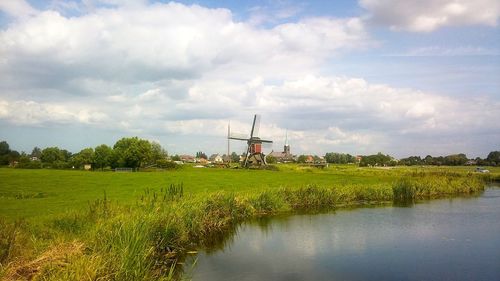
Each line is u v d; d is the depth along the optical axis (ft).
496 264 58.59
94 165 407.23
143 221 56.24
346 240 73.87
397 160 579.48
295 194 124.16
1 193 128.36
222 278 51.39
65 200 109.09
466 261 60.23
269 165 350.84
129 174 242.37
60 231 57.88
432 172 237.66
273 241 73.10
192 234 72.18
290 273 54.13
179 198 82.33
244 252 64.80
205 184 171.22
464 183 177.17
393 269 56.18
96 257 40.45
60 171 277.85
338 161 655.35
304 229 84.38
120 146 385.29
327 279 51.52
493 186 205.87
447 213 107.14
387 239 74.84
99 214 67.46
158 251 60.59
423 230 83.10
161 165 360.48
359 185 148.87
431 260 60.44
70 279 35.65
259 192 118.83
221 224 85.15
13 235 45.16
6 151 534.78
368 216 102.06
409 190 144.46
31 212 85.35
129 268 41.86
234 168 360.89
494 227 86.28
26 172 252.01
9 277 36.83
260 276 52.65
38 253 44.29
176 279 50.57
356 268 56.54
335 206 123.24
